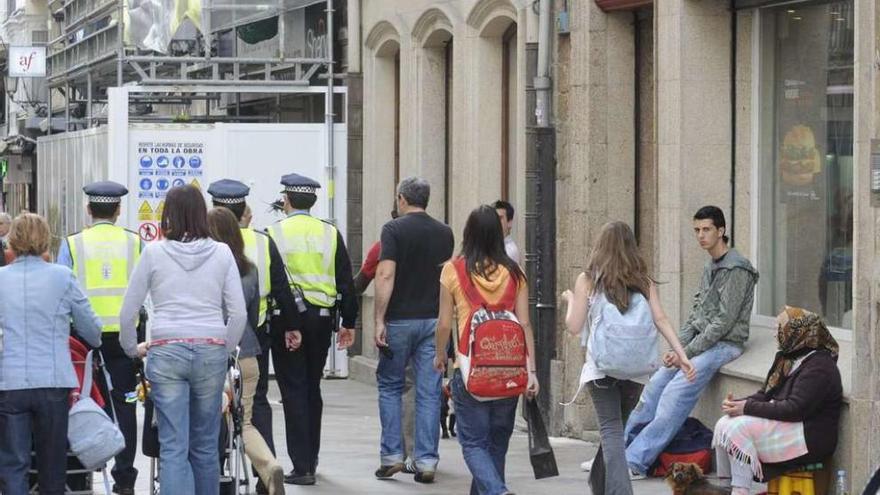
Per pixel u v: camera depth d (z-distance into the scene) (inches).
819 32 629.0
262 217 1001.5
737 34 669.3
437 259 634.2
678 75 666.2
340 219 1026.7
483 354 523.8
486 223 534.9
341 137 1021.2
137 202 979.3
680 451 624.4
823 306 626.8
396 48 1003.9
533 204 765.3
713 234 626.8
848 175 610.9
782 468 540.4
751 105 668.1
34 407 525.7
